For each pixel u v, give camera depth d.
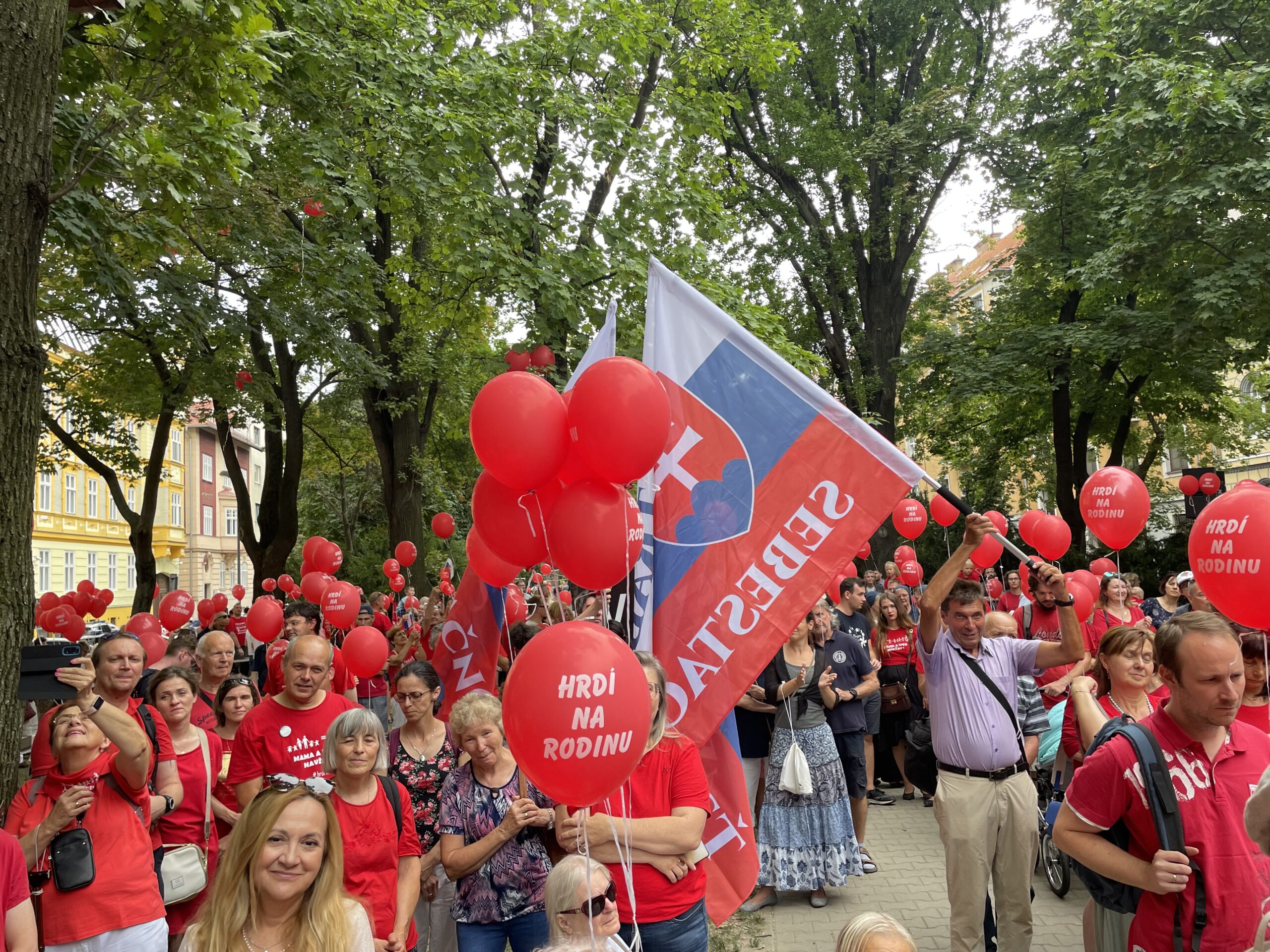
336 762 3.55
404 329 16.95
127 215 9.47
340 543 32.53
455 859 3.76
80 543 35.81
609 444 2.96
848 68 24.08
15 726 3.88
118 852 3.75
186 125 7.73
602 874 2.83
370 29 11.44
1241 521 3.22
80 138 6.51
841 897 6.17
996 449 26.53
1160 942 2.65
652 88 13.41
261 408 16.36
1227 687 2.56
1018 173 21.55
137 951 3.70
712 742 3.71
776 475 3.67
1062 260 20.30
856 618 7.69
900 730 8.75
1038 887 6.13
